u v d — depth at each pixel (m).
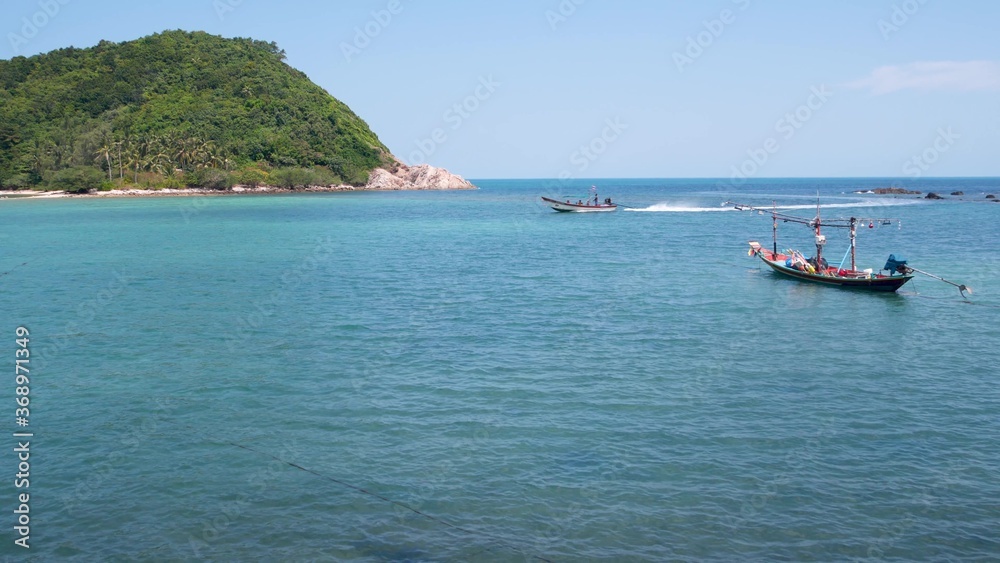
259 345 34.53
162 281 53.09
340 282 51.91
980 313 40.88
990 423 24.00
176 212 127.12
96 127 185.75
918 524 17.89
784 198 177.25
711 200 171.38
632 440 22.86
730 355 32.28
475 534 17.75
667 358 31.81
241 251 70.81
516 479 20.38
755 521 18.09
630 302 44.06
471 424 24.27
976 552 16.78
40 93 196.75
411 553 17.02
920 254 66.00
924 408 25.44
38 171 179.75
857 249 71.44
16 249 73.31
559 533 17.72
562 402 26.23
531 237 84.12
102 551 17.28
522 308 42.34
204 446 22.97
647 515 18.42
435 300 44.94
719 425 24.00
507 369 30.20
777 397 26.66
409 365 30.89
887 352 32.72
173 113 194.62
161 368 31.06
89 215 119.88
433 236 85.50
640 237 83.75
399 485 20.19
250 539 17.69
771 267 55.62
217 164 187.88
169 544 17.55
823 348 33.44
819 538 17.38
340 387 28.19
